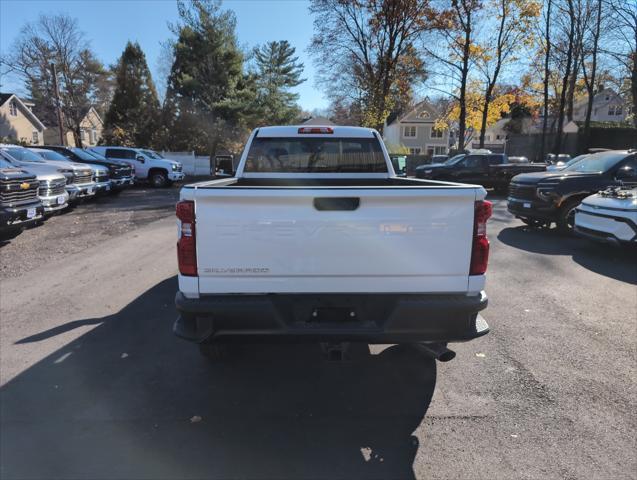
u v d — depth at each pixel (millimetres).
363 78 30328
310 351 4328
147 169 22469
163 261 7699
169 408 3336
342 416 3232
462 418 3193
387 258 2980
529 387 3609
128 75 35750
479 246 3020
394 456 2785
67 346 4383
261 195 2887
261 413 3273
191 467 2686
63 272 7020
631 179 9555
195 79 33312
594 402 3383
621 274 6848
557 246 8883
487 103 31234
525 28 28688
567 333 4668
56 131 54688
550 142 37562
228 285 2996
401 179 4945
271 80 44719
